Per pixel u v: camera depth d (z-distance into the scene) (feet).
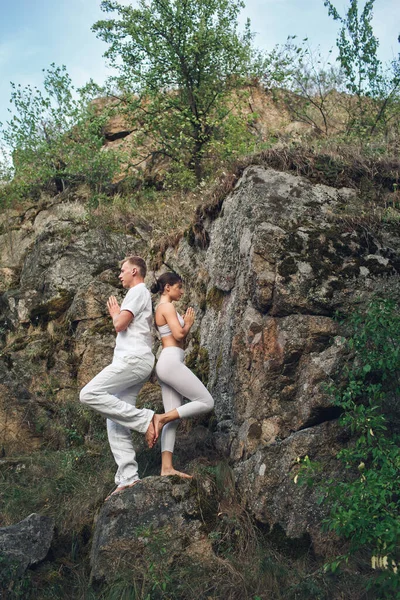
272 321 16.63
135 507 14.51
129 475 15.51
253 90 42.24
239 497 15.51
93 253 28.43
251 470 15.55
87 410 21.17
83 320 24.45
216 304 20.15
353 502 12.52
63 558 14.96
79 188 39.32
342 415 15.21
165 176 37.78
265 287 16.71
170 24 38.45
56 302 26.58
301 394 15.85
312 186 19.07
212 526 14.44
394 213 18.48
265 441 15.84
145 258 27.76
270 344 16.47
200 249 22.52
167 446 15.78
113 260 28.48
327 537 14.26
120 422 15.48
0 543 14.24
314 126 34.19
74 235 29.60
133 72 38.99
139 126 40.65
